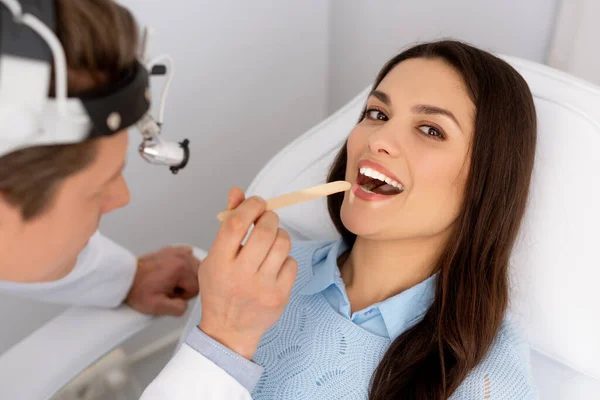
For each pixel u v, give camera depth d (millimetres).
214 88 1332
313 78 1555
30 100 382
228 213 593
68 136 416
